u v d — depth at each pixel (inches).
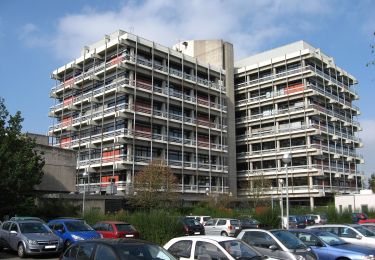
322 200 2837.1
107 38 2650.1
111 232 874.8
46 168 1715.1
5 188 1213.1
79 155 2578.7
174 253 449.7
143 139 2369.6
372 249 596.4
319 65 3097.9
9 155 1250.0
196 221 1113.4
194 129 2736.2
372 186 3321.9
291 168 2874.0
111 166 2324.1
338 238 644.7
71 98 2780.5
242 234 566.9
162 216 986.1
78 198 1768.0
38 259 770.8
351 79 3417.8
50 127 2876.5
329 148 2947.8
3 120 1325.0
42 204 1433.3
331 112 3065.9
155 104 2549.2
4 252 864.9
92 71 2615.7
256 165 3120.1
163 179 2114.9
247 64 3435.0
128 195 2047.2
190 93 2800.2
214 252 426.0
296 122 2960.1
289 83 3041.3
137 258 357.1
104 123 2463.1
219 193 2516.0
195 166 2637.8
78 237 820.0
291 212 1797.5
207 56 3176.7
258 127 3169.3
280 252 517.3
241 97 3302.2
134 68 2433.6
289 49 3191.4
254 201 2443.4
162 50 2635.3
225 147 2913.4
